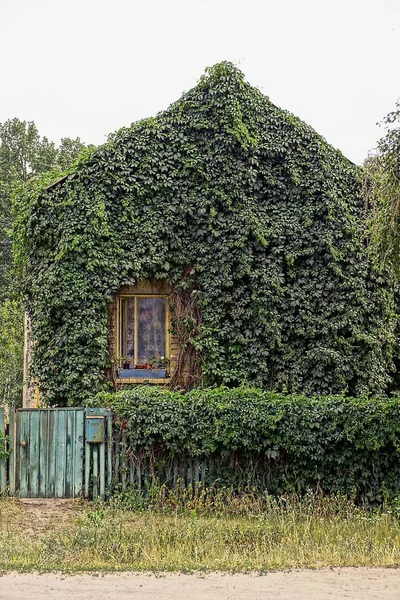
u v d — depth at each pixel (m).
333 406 14.08
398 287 19.86
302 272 19.30
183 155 19.62
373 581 9.01
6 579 9.05
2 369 32.22
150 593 8.47
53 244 18.92
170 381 18.92
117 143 19.22
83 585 8.80
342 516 12.86
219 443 14.27
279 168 19.83
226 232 19.25
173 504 13.95
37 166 56.91
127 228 19.03
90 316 18.36
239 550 10.55
